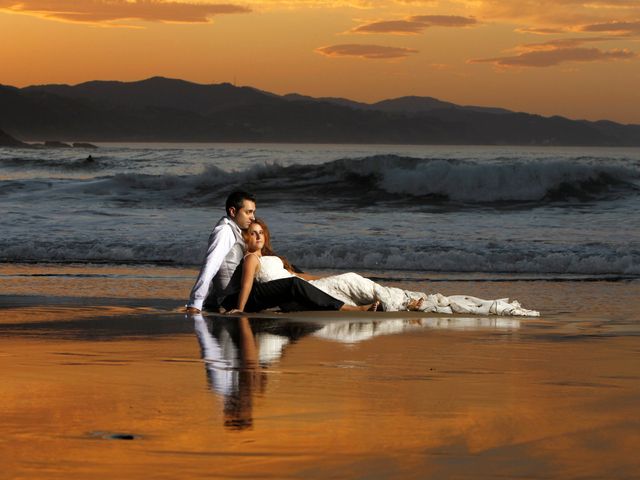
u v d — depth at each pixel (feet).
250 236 27.73
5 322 25.03
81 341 21.08
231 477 9.53
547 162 99.19
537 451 10.60
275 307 28.37
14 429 11.68
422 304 27.99
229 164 180.14
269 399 13.92
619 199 92.89
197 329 23.59
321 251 53.31
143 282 40.42
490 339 21.94
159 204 88.28
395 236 60.85
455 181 95.66
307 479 9.48
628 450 10.63
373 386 15.17
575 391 14.73
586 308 33.65
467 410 13.10
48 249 54.03
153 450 10.63
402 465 10.00
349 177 101.55
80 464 10.00
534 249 53.88
